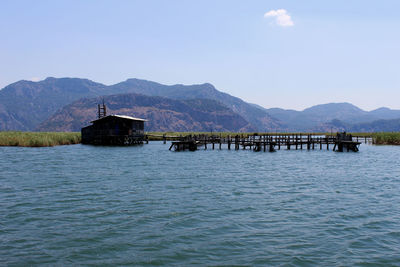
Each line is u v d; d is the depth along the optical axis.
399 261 11.81
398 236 14.27
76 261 11.79
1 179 27.78
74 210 18.23
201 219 16.64
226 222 16.16
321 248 12.95
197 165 38.62
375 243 13.48
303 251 12.66
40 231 14.83
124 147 69.44
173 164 39.44
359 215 17.42
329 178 29.50
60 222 16.12
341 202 20.28
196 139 68.06
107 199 20.78
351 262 11.70
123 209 18.45
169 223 15.99
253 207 18.98
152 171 33.25
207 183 26.61
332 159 46.38
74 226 15.52
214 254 12.39
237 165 38.94
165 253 12.48
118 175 30.48
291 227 15.42
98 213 17.67
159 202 20.05
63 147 66.50
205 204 19.61
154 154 53.19
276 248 12.93
